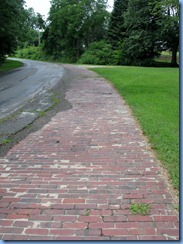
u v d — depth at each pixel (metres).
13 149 5.04
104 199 3.25
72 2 58.38
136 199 3.23
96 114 7.75
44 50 65.94
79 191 3.45
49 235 2.67
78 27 56.03
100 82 15.16
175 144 4.92
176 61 42.56
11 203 3.21
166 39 40.00
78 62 47.94
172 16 32.41
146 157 4.49
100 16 55.06
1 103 10.18
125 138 5.52
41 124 6.81
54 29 60.31
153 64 42.88
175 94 10.73
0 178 3.87
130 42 42.91
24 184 3.68
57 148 5.04
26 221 2.88
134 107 8.39
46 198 3.31
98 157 4.54
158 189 3.45
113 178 3.77
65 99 10.28
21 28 30.39
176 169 3.88
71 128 6.36
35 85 15.08
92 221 2.85
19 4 26.47
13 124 6.86
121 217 2.90
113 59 45.62
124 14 41.69
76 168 4.13
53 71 24.55
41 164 4.32
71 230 2.73
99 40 55.59
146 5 38.25
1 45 31.31
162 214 2.94
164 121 6.68
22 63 41.03
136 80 14.82
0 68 30.52
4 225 2.82
